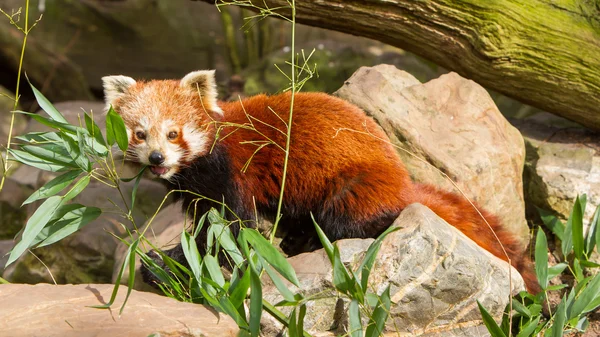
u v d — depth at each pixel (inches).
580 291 260.4
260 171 274.5
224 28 661.9
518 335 242.1
